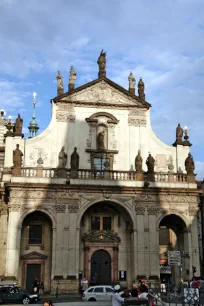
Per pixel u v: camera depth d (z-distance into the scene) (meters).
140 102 53.53
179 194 48.84
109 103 52.66
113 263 47.84
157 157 52.50
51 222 47.12
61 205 46.12
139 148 52.22
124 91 53.28
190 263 47.03
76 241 45.34
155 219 47.59
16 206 45.31
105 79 53.31
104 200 47.03
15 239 44.38
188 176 49.66
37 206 45.69
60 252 44.72
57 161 49.97
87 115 52.00
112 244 48.34
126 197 47.62
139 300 19.55
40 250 47.03
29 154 49.78
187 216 48.62
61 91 52.44
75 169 47.19
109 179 47.47
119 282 47.09
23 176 46.12
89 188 46.72
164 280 52.59
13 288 36.41
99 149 50.78
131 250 47.62
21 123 50.78
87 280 45.31
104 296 37.38
